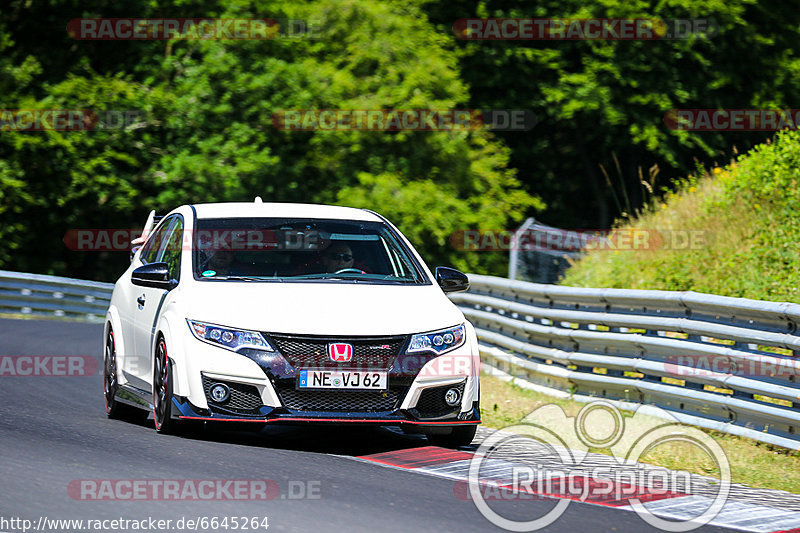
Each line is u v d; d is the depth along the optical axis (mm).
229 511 20141
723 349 32531
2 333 60469
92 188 101812
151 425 31578
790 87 115125
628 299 37375
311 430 30672
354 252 30531
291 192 107438
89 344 56469
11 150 102000
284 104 105875
